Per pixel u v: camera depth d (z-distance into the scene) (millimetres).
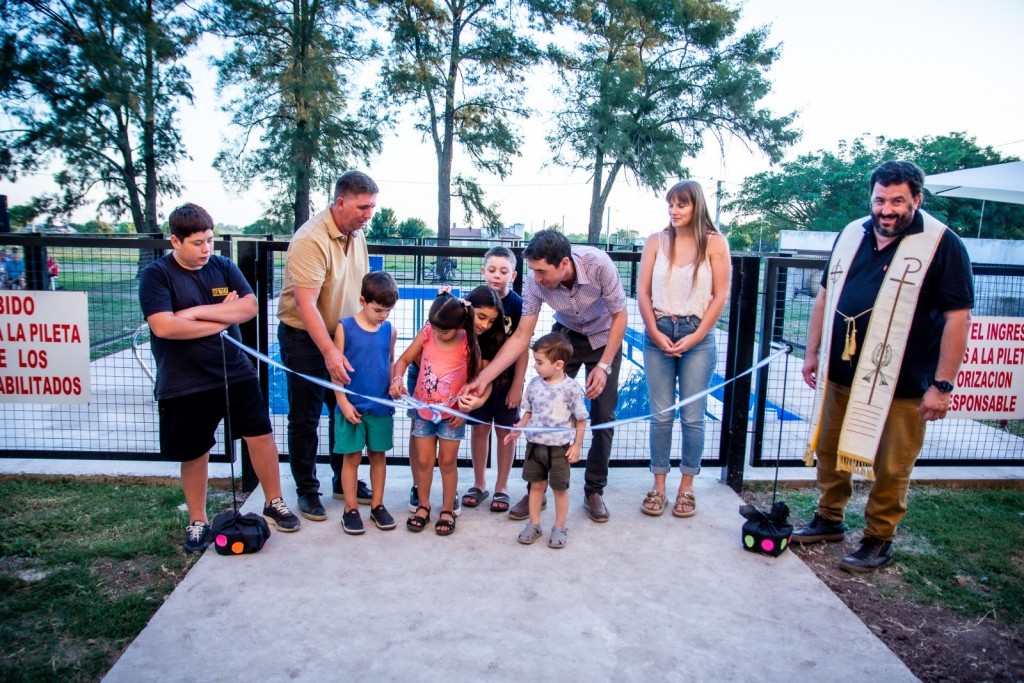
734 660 2547
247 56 28219
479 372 3461
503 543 3459
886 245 3143
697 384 3727
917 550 3586
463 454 4941
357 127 29797
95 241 4023
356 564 3195
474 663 2475
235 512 3326
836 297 3328
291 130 28391
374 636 2625
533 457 3404
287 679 2359
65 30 24969
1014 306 5461
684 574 3195
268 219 30344
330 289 3471
